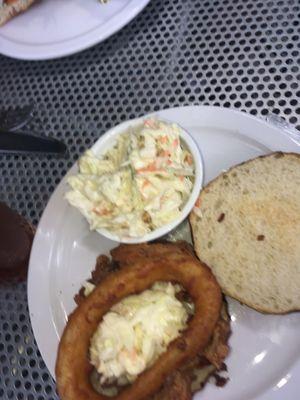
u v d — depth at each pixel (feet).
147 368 1.06
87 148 1.39
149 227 1.16
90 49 1.51
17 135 1.39
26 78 1.54
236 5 1.40
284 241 1.14
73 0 1.46
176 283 1.15
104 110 1.42
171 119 1.27
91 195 1.15
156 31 1.46
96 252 1.27
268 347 1.09
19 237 1.28
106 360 1.07
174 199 1.14
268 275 1.13
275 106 1.26
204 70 1.37
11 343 1.28
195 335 1.06
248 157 1.22
